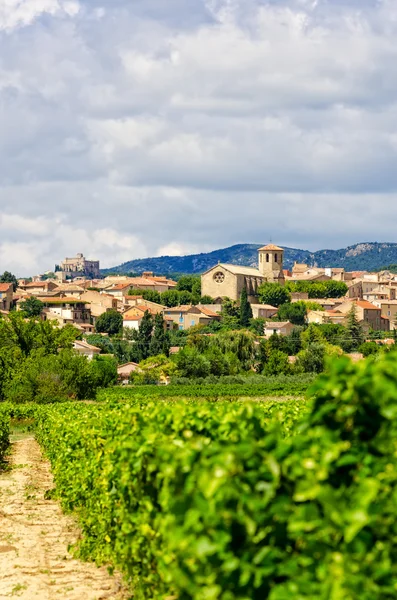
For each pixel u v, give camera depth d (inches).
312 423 541.0
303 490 491.8
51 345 7313.0
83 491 1371.8
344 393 516.1
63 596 988.6
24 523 1535.4
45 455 2945.4
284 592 469.4
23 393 5999.0
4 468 2628.0
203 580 525.3
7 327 7263.8
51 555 1234.6
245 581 487.8
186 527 524.1
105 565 1154.0
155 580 782.5
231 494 504.4
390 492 482.9
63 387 6038.4
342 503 479.2
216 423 789.9
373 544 480.1
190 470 608.7
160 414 930.1
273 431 576.7
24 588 1025.5
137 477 828.0
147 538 792.9
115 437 1074.1
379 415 515.8
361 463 504.7
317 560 478.6
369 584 460.1
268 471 513.0
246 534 507.8
